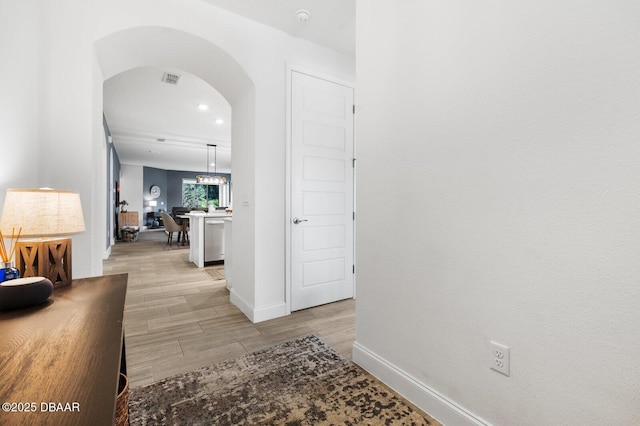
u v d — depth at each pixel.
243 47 2.63
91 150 2.10
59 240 1.40
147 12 2.24
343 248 3.32
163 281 4.14
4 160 1.86
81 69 2.06
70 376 0.64
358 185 1.94
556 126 1.04
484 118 1.25
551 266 1.05
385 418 1.45
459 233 1.35
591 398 0.96
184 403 1.56
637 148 0.87
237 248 3.12
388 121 1.72
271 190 2.80
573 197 1.00
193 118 5.76
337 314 2.90
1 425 0.47
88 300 1.19
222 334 2.43
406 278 1.61
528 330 1.11
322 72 3.11
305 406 1.54
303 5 2.50
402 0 1.64
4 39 1.86
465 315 1.32
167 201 13.43
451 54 1.39
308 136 3.03
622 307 0.90
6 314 1.03
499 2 1.20
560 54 1.03
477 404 1.28
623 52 0.89
